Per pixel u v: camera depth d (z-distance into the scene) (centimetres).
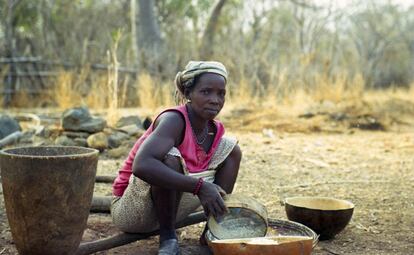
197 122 305
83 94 1174
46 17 1477
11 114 923
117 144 664
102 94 1092
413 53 2092
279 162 644
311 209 352
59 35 1458
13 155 266
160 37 1392
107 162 605
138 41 1380
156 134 290
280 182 544
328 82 1164
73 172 269
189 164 305
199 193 283
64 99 1127
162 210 300
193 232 376
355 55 1560
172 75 1179
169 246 300
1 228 373
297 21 1514
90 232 366
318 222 353
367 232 386
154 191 296
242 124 922
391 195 498
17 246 279
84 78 1177
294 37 1420
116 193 322
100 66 1248
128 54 1310
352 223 406
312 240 284
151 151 284
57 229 271
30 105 1250
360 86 1184
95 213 412
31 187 265
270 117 966
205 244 335
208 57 1225
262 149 721
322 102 1097
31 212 268
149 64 1218
